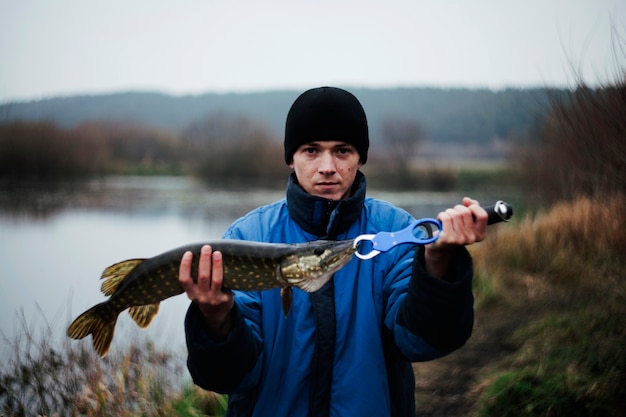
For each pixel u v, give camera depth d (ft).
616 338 15.39
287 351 6.96
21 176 116.57
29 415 13.50
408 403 7.34
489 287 22.27
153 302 6.81
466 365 16.83
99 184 118.62
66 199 86.22
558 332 17.12
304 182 7.47
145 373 15.28
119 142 153.58
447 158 206.59
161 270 6.61
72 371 14.64
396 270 7.14
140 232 55.98
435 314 6.06
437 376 16.43
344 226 7.27
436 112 251.80
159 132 163.32
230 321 6.36
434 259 6.16
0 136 116.16
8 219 64.18
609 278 20.95
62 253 45.37
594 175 26.17
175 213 71.61
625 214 23.03
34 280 35.96
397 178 122.01
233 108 287.89
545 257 24.38
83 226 59.57
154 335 19.21
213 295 6.16
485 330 19.21
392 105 261.44
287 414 6.79
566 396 12.84
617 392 12.77
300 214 7.34
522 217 32.60
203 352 6.20
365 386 6.67
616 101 21.39
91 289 33.83
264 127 138.82
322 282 6.38
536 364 15.10
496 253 26.48
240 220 7.88
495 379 15.06
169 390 15.11
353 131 7.36
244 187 121.08
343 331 6.82
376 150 168.14
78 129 134.31
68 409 13.66
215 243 6.45
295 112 7.43
